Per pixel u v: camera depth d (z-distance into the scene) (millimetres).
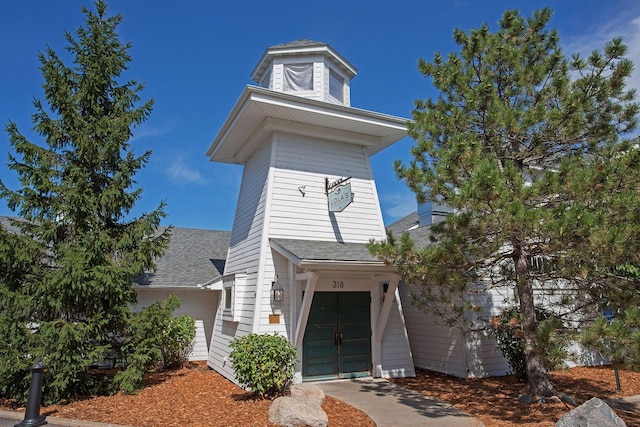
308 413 5930
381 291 10328
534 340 6695
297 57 11734
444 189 6500
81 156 8367
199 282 13211
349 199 9297
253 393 7895
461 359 10008
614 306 6242
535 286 9719
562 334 5828
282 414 5969
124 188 8766
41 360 7152
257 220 10320
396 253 6566
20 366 7070
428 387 8828
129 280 8648
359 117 10289
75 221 8258
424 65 8180
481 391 8367
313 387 7500
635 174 5426
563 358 5320
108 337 8695
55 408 7047
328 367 9438
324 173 10656
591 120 7055
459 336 10141
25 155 7980
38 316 8023
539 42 7949
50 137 8281
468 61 8070
